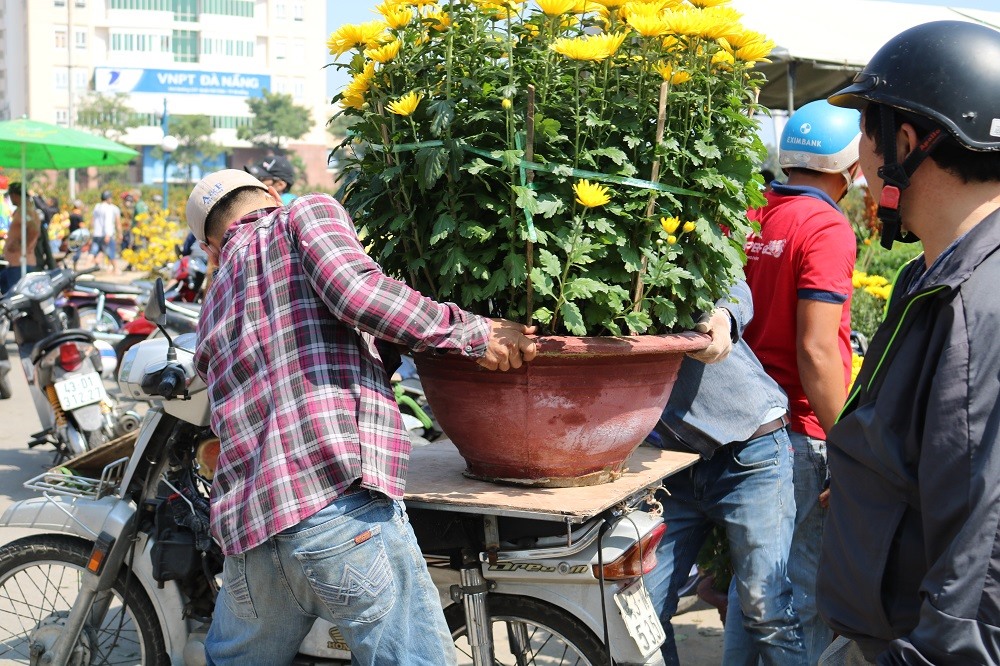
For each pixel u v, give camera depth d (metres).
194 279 9.88
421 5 2.31
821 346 2.84
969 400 1.47
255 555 2.15
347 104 2.38
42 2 108.62
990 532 1.42
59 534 3.07
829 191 3.13
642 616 2.50
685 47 2.31
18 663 3.38
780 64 7.54
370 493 2.14
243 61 119.50
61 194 41.19
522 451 2.34
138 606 3.03
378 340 2.42
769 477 2.84
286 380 2.13
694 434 2.80
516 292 2.24
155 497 3.07
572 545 2.46
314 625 2.69
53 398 5.79
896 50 1.69
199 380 2.96
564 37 2.33
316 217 2.17
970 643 1.41
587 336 2.28
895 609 1.63
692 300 2.40
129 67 113.94
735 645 3.10
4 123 11.94
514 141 2.14
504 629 3.89
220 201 2.40
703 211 2.35
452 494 2.34
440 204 2.23
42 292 6.22
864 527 1.67
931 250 1.68
